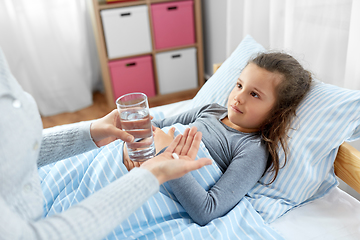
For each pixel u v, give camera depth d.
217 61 2.61
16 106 0.49
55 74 2.59
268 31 1.71
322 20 1.28
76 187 0.99
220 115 1.18
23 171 0.50
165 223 0.86
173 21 2.44
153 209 0.89
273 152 0.98
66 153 0.83
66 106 2.70
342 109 0.93
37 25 2.43
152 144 0.81
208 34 2.66
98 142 0.84
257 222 0.89
